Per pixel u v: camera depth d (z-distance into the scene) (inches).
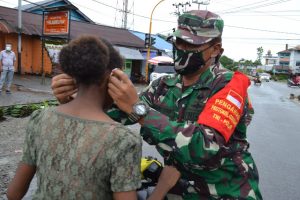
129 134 56.3
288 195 197.6
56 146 57.3
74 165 55.1
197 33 73.7
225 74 72.9
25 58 864.9
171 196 72.6
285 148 313.1
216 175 70.7
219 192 70.9
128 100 62.4
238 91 70.7
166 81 82.0
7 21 802.2
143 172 73.0
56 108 61.2
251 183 73.1
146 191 71.9
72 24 976.3
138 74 1024.9
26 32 808.9
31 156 62.8
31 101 455.2
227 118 67.0
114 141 55.1
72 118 57.9
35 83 695.1
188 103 74.8
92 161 54.7
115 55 64.0
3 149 236.5
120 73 61.7
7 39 818.8
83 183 54.9
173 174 69.8
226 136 66.1
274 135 375.9
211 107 68.4
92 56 57.0
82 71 57.2
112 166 55.0
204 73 75.8
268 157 277.3
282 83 2266.2
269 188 206.8
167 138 64.7
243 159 73.5
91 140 55.4
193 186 72.1
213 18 74.3
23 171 64.3
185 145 63.9
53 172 56.9
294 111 652.7
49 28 653.3
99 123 56.6
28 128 63.1
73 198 55.3
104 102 65.8
